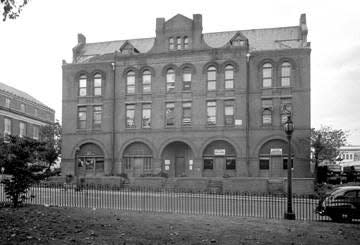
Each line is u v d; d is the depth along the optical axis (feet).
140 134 145.28
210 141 138.51
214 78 140.77
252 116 136.46
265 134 134.62
